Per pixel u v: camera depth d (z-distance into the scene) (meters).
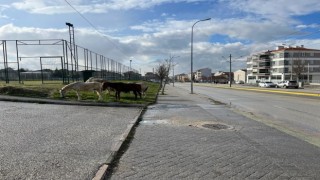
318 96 34.78
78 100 20.77
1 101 18.41
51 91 23.11
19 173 5.73
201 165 6.80
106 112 16.03
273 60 135.00
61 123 11.66
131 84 24.25
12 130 9.73
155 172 6.23
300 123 14.18
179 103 24.11
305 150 8.47
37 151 7.30
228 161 7.17
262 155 7.79
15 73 43.91
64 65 35.19
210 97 33.69
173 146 8.57
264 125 13.11
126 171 6.25
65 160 6.65
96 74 47.50
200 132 10.97
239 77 173.75
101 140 8.84
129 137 9.64
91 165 6.37
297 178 6.08
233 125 12.88
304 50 125.31
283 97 33.66
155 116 15.41
